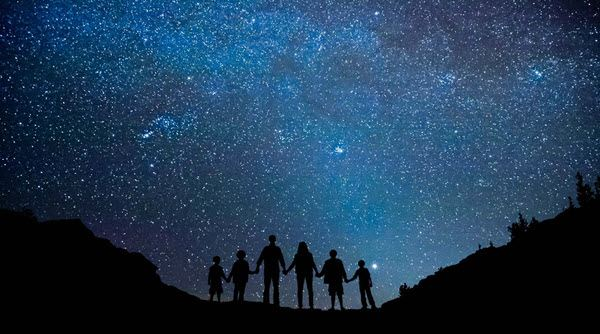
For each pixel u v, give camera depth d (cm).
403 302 620
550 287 436
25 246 491
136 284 573
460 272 604
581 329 354
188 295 664
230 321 545
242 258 741
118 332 428
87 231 622
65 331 393
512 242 609
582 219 543
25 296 414
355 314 613
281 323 559
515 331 387
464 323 444
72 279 483
